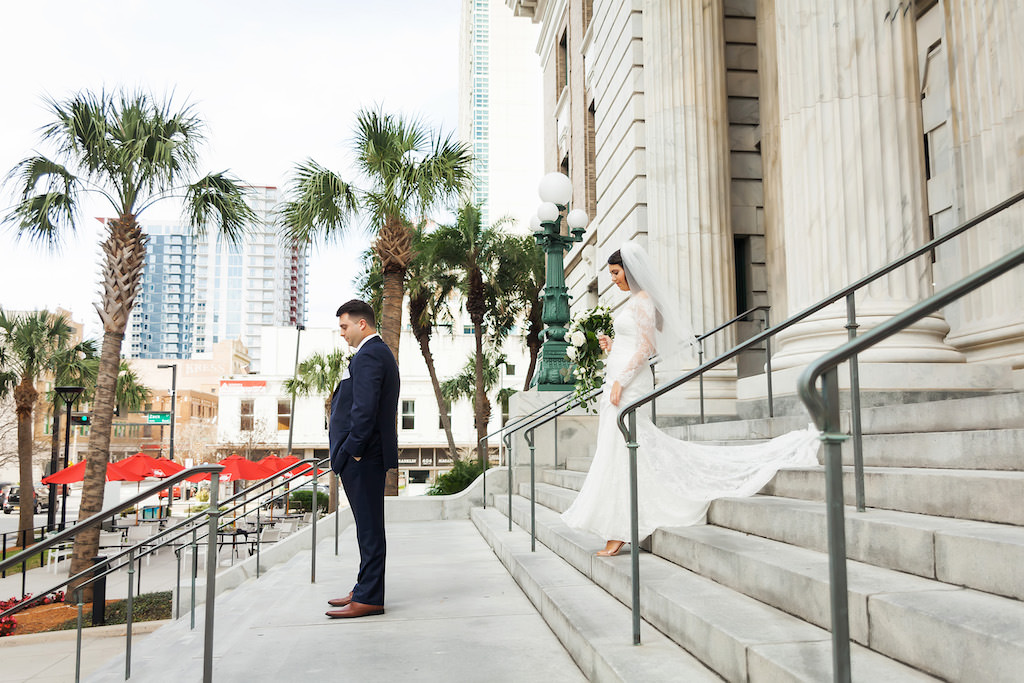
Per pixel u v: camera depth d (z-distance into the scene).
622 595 4.21
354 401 4.91
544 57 25.11
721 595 3.46
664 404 8.88
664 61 10.24
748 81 11.05
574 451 10.48
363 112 15.26
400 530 9.96
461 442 51.12
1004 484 2.84
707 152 9.88
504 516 9.21
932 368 5.85
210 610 3.52
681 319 4.85
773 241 10.04
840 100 6.40
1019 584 2.35
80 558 14.04
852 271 6.22
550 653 4.04
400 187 15.23
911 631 2.33
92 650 10.55
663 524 4.63
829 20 6.52
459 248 23.55
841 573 1.87
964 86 6.31
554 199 10.95
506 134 115.19
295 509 32.66
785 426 5.26
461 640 4.36
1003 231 5.79
